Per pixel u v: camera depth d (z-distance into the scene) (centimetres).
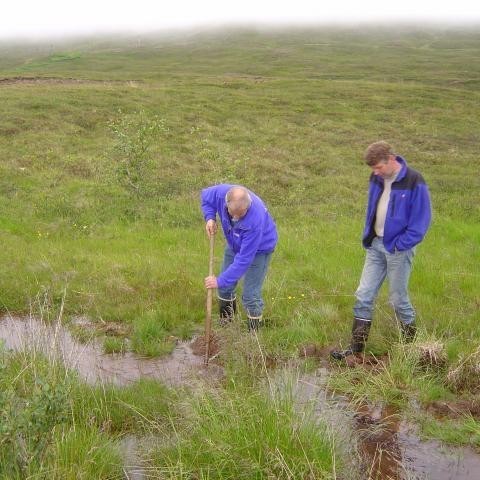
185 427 450
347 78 5362
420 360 574
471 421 482
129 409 488
